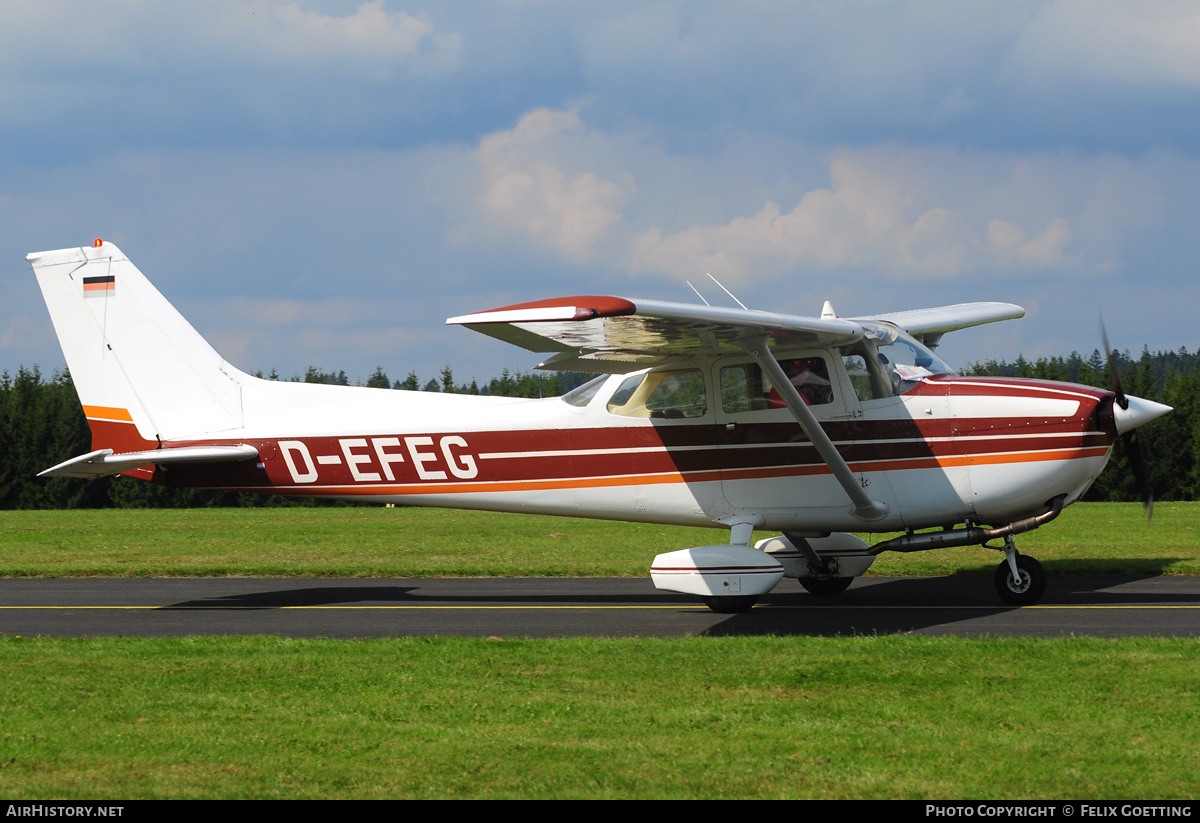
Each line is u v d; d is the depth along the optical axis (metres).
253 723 12.83
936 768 10.96
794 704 13.54
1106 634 18.61
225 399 26.25
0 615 23.16
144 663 16.36
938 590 25.53
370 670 15.73
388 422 25.28
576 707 13.47
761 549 25.38
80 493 98.56
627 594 26.09
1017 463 21.62
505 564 31.73
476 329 18.25
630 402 23.55
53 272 26.70
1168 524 42.19
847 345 22.23
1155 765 10.95
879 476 22.22
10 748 11.86
